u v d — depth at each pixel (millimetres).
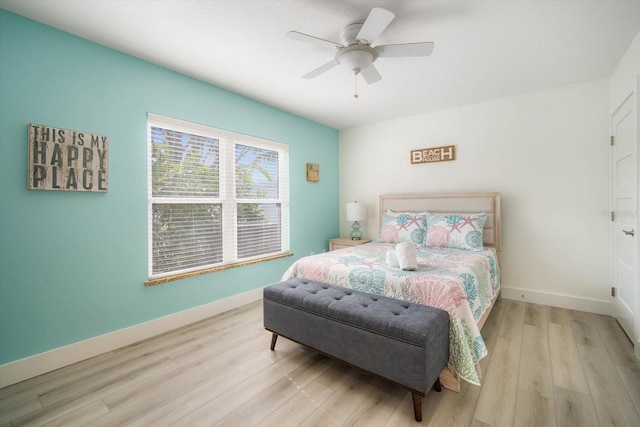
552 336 2357
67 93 2012
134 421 1472
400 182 4109
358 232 4293
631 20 1861
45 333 1932
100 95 2166
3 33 1770
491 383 1756
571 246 2977
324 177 4422
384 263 2396
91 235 2135
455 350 1673
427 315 1604
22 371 1825
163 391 1710
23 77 1838
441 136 3732
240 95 3176
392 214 3748
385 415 1500
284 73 2658
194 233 2814
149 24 1923
